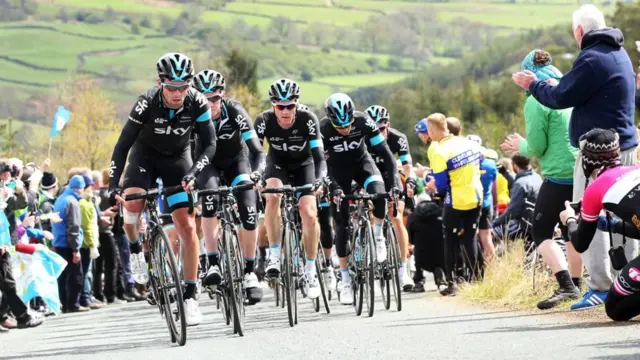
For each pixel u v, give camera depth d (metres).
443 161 15.06
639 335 8.63
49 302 15.80
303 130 13.11
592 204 9.55
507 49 161.62
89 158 67.75
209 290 12.06
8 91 189.50
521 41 161.62
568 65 80.81
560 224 12.16
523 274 13.63
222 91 12.76
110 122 68.88
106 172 20.70
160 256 10.77
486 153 16.50
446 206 15.20
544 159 11.88
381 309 13.77
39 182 18.81
